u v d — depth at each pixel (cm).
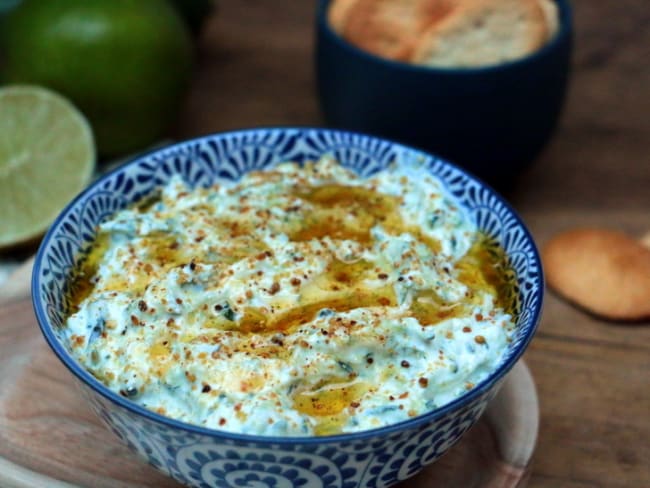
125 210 40
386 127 49
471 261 39
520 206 51
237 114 56
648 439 40
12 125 51
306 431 33
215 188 41
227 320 36
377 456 33
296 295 36
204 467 34
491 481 38
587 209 51
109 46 50
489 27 48
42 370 41
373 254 38
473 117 47
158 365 35
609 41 62
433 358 35
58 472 38
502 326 36
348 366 35
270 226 39
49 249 38
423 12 49
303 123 56
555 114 49
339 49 48
